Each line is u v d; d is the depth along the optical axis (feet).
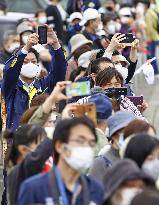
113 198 30.01
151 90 86.74
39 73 53.36
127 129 35.68
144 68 55.31
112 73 47.14
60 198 30.32
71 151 30.73
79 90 35.55
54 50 52.54
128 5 108.68
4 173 46.85
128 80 57.00
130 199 28.71
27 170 34.12
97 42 69.67
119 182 29.63
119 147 36.65
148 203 26.22
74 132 30.89
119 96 46.42
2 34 86.22
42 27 51.39
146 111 79.61
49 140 34.60
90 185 30.76
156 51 106.32
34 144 36.32
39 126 37.50
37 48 56.34
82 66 59.72
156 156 32.24
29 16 97.91
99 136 40.27
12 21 88.22
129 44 55.06
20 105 50.75
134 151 32.17
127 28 91.76
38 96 44.42
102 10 94.22
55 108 42.47
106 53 54.34
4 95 50.78
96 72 50.75
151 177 29.78
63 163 30.76
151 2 113.80
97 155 38.63
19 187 34.14
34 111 39.60
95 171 36.50
